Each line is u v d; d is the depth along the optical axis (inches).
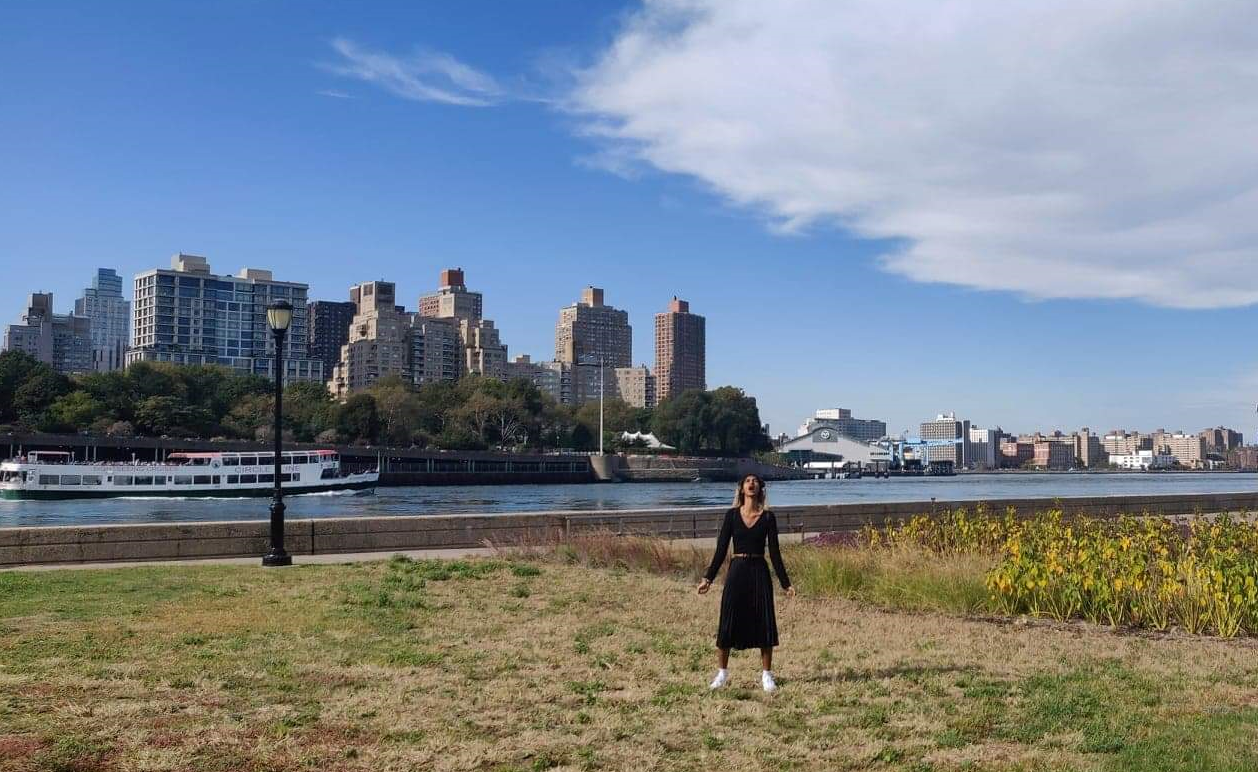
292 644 500.7
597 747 332.8
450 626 564.7
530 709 380.5
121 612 593.3
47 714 357.7
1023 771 311.1
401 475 6245.1
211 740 330.3
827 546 894.4
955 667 463.2
